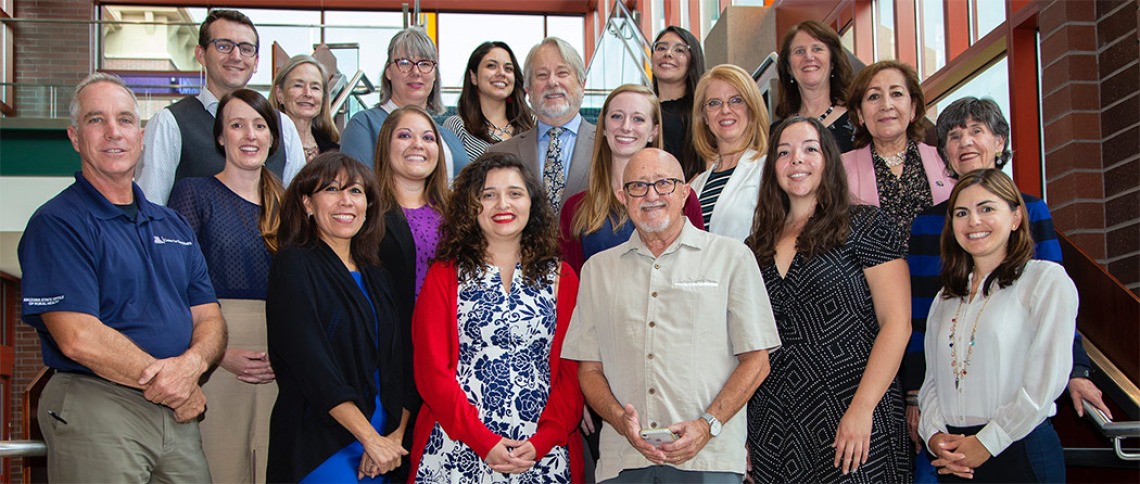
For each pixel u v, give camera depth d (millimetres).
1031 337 2844
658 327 2943
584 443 3516
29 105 8164
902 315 2963
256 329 3443
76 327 2838
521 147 4328
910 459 3291
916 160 3650
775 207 3186
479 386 3020
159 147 3896
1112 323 3584
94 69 8258
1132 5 4398
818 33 4316
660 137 3732
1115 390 3344
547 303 3162
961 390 2936
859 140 3811
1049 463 2807
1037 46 5258
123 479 2889
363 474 3035
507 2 16828
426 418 3100
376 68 8320
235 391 3416
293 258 3115
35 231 2941
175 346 3053
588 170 4125
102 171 3031
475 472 2980
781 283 3078
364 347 3102
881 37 7379
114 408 2910
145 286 3041
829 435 2916
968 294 3047
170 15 8273
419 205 3736
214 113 4266
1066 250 3877
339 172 3215
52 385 2934
